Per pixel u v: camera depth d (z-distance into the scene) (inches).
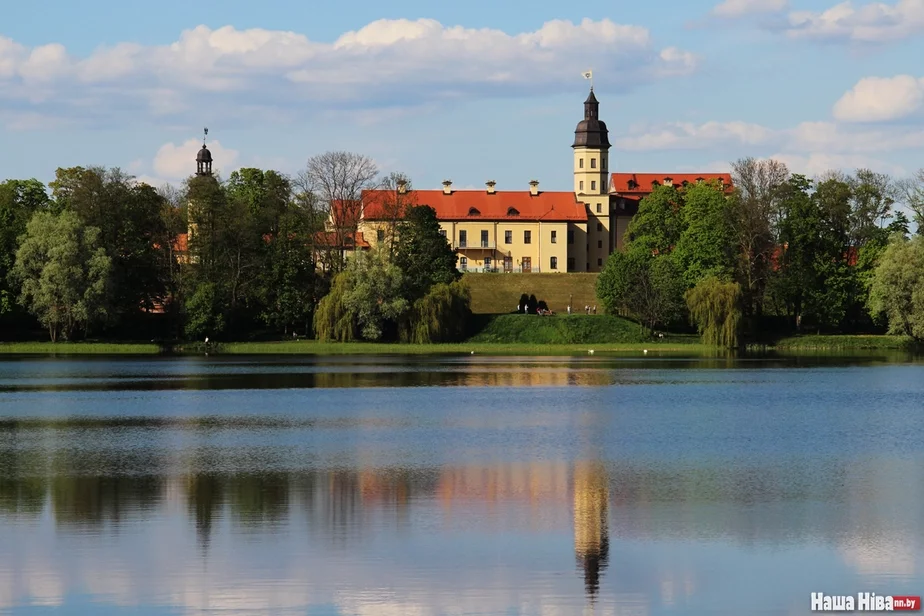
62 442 2566.4
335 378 4252.0
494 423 2915.8
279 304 5954.7
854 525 1754.4
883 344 5821.9
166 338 5944.9
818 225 6013.8
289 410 3198.8
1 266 5516.7
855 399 3496.6
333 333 5841.5
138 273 5816.9
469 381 4148.6
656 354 5748.0
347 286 5871.1
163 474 2162.9
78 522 1765.5
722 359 5388.8
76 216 5497.1
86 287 5378.9
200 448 2477.9
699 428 2817.4
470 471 2199.8
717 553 1609.3
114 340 5812.0
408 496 1958.7
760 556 1594.5
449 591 1443.2
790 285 5949.8
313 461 2314.2
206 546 1626.5
